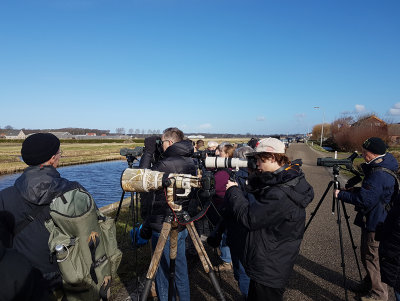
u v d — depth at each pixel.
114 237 2.06
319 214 6.93
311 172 15.44
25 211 1.77
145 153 3.43
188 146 2.75
